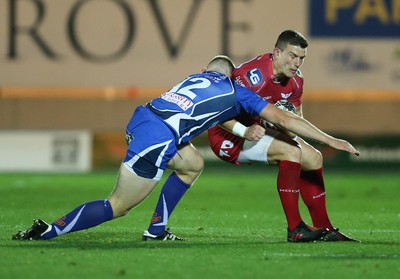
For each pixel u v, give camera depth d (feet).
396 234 113.29
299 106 109.09
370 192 194.90
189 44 268.41
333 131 269.44
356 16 268.41
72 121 273.54
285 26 267.59
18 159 267.18
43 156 267.80
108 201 97.96
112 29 269.64
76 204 160.25
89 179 229.25
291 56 102.22
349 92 270.46
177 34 268.62
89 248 92.94
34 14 268.82
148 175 96.73
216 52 268.00
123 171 96.78
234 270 79.61
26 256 86.43
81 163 268.62
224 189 199.00
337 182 225.56
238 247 95.45
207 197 177.58
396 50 269.03
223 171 264.52
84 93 272.51
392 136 266.57
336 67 269.64
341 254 90.07
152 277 76.18
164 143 96.12
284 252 91.35
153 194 180.65
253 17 267.39
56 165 267.80
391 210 153.69
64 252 89.56
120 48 270.05
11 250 90.48
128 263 83.05
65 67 270.67
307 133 96.73
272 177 242.17
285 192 100.99
